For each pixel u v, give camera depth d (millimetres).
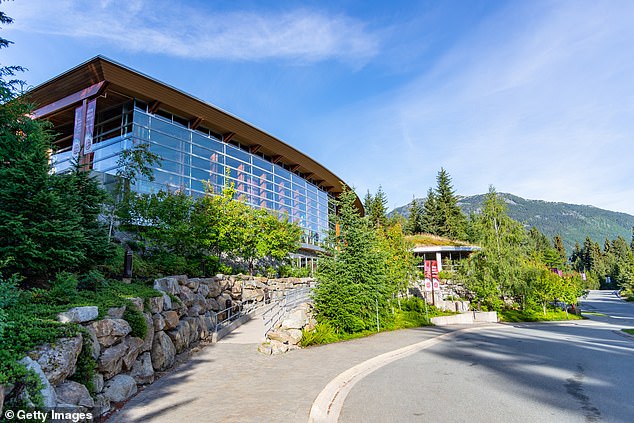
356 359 12320
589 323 31562
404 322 24562
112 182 19094
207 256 19875
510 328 25609
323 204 51156
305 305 18188
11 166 9062
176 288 12438
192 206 19766
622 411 7258
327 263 19156
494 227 35750
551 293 37406
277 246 24422
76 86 25562
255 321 18000
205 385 8672
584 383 9648
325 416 6969
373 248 20797
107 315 7539
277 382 9031
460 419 6789
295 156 40969
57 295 7559
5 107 10406
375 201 63969
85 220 10281
